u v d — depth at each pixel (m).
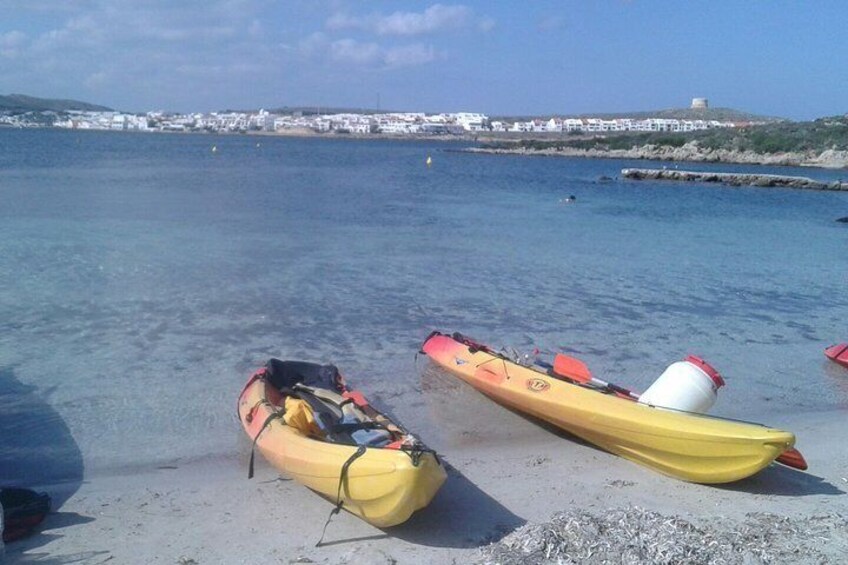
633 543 5.58
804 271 18.70
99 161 49.75
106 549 5.80
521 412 8.89
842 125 82.75
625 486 7.11
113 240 18.45
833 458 7.91
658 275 17.33
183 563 5.63
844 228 28.00
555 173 56.78
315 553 5.79
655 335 12.39
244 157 62.59
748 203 37.22
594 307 14.02
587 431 7.86
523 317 13.12
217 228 20.98
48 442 7.82
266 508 6.51
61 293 13.40
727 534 5.86
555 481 7.18
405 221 24.34
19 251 16.77
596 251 20.17
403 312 13.05
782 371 10.87
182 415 8.55
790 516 6.50
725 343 12.13
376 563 5.64
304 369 8.38
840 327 13.45
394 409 8.93
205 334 11.41
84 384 9.36
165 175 39.16
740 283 16.88
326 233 21.03
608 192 40.72
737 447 6.89
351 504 6.07
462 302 13.92
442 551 5.84
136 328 11.58
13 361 10.04
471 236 21.72
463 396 9.40
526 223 25.38
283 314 12.61
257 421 7.24
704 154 81.38
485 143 127.19
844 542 5.84
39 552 5.74
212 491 6.82
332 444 6.33
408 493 5.71
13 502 6.14
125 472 7.21
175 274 15.15
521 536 5.75
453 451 7.86
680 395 7.68
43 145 71.94
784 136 81.88
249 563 5.64
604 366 10.73
